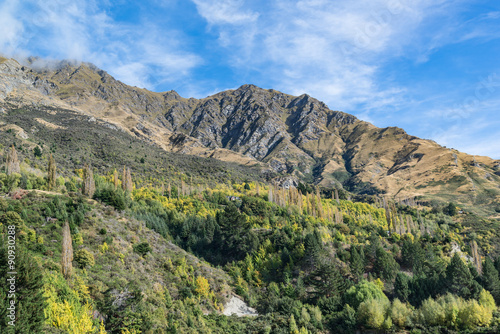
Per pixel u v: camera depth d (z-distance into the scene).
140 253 76.25
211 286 81.00
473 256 121.25
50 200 80.31
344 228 136.75
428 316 67.69
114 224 82.38
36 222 68.25
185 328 57.72
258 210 148.62
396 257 113.62
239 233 118.88
